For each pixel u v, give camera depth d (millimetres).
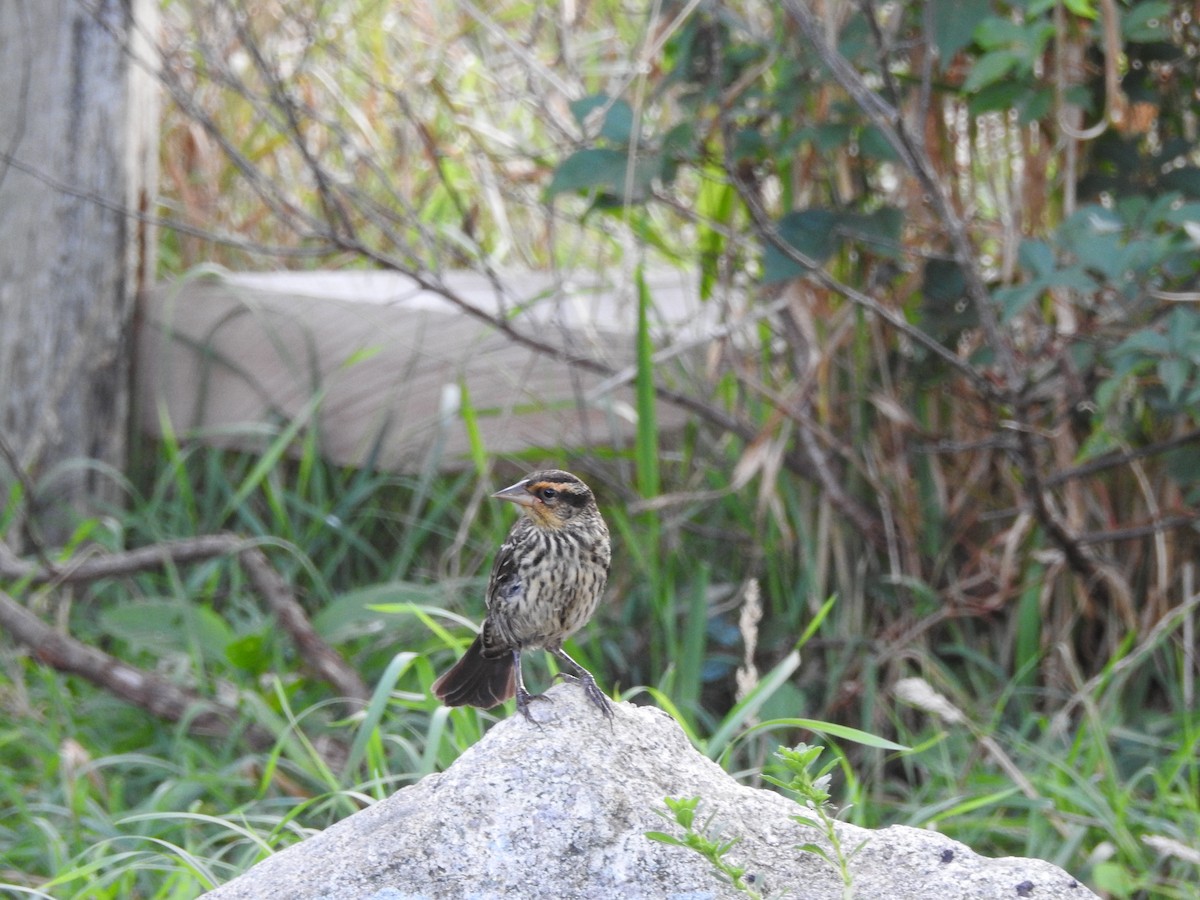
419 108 12766
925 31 8086
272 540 10297
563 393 11164
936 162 9148
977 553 9648
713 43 8523
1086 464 9047
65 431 11594
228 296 11906
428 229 11273
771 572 9773
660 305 12336
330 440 11469
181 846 8227
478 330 11438
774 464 9281
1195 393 7715
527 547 6805
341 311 11672
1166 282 8820
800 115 9273
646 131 9523
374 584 11336
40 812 8586
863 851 5230
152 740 9562
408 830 5188
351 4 13664
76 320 11562
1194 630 9367
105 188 11555
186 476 11938
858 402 9680
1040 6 7742
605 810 5203
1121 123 9031
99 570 10211
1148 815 8203
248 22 10750
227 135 13125
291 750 8312
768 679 7297
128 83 11562
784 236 8781
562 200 12797
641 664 10047
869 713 8953
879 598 9688
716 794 5438
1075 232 7969
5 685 9734
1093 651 9797
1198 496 8859
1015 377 8203
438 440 10859
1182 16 9156
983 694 9406
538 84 11133
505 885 5059
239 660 9422
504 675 7176
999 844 8375
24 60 11312
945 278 9055
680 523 10008
